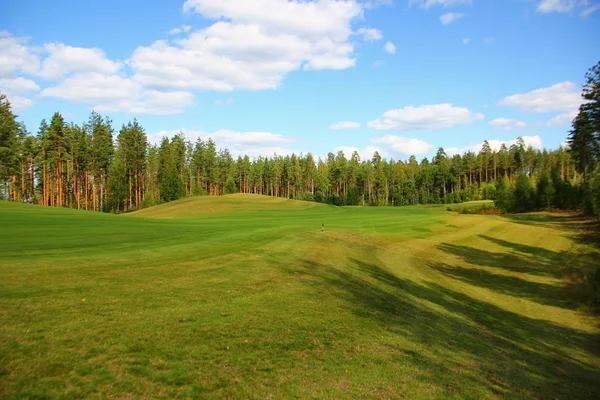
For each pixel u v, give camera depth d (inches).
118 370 266.5
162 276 532.7
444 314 524.4
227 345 331.9
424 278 753.0
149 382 257.0
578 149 2245.3
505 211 2620.6
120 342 309.9
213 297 459.5
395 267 820.0
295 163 5487.2
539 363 394.3
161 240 875.4
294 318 423.5
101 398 231.9
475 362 369.4
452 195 4579.2
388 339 397.4
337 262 783.1
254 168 5565.9
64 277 475.8
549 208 2522.1
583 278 809.5
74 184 3235.7
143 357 290.0
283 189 5787.4
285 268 668.7
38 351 278.5
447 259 999.6
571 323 563.5
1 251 628.7
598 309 626.8
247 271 616.4
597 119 1456.7
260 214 2324.1
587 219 1870.1
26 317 335.3
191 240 894.4
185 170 4566.9
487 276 841.5
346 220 1754.4
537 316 585.3
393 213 2423.7
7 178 2901.1
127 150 3518.7
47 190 3048.7
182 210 2598.4
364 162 5821.9
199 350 314.7
